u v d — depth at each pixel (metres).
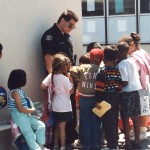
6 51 7.17
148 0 14.90
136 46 7.78
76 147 7.64
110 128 7.21
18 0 7.33
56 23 7.62
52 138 7.41
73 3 8.45
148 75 7.75
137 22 15.12
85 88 7.25
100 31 15.52
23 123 6.73
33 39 7.56
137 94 7.36
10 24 7.22
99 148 7.32
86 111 7.28
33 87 7.57
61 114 7.24
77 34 8.57
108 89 7.12
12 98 6.75
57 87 7.21
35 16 7.60
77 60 8.56
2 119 7.05
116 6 15.26
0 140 7.04
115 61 7.23
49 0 7.86
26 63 7.45
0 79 7.09
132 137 7.85
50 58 7.45
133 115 7.33
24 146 6.82
